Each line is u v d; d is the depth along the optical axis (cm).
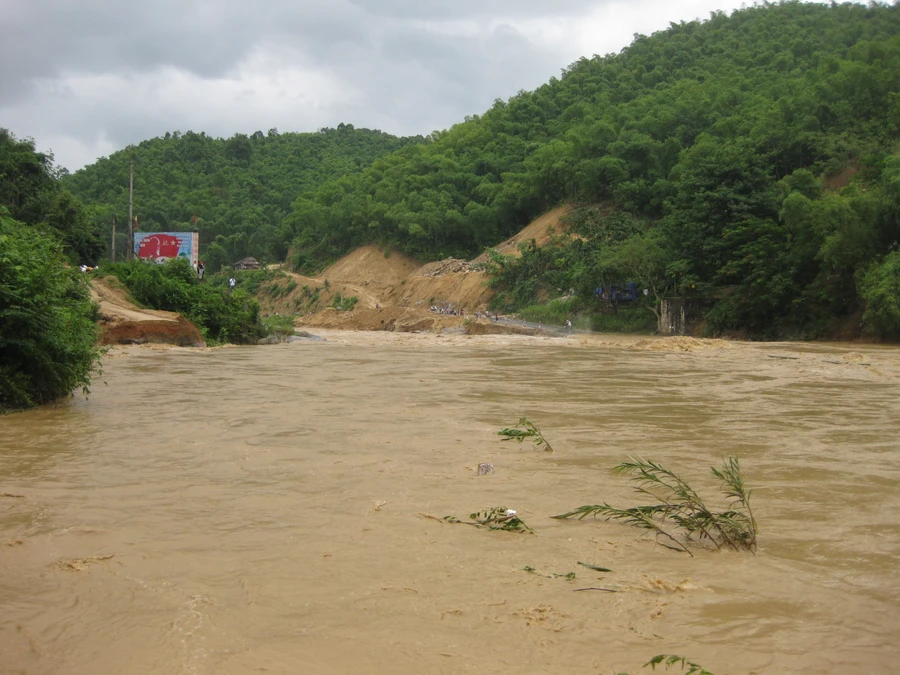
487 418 1077
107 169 15712
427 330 5566
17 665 333
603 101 10825
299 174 16900
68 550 486
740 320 4747
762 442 903
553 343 3734
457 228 9762
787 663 340
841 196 4472
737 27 12988
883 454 833
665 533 534
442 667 334
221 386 1473
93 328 1423
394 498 627
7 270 1195
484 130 11794
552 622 383
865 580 446
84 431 944
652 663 331
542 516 580
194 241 5694
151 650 346
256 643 355
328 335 4747
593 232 6588
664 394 1412
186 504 602
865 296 3856
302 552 486
